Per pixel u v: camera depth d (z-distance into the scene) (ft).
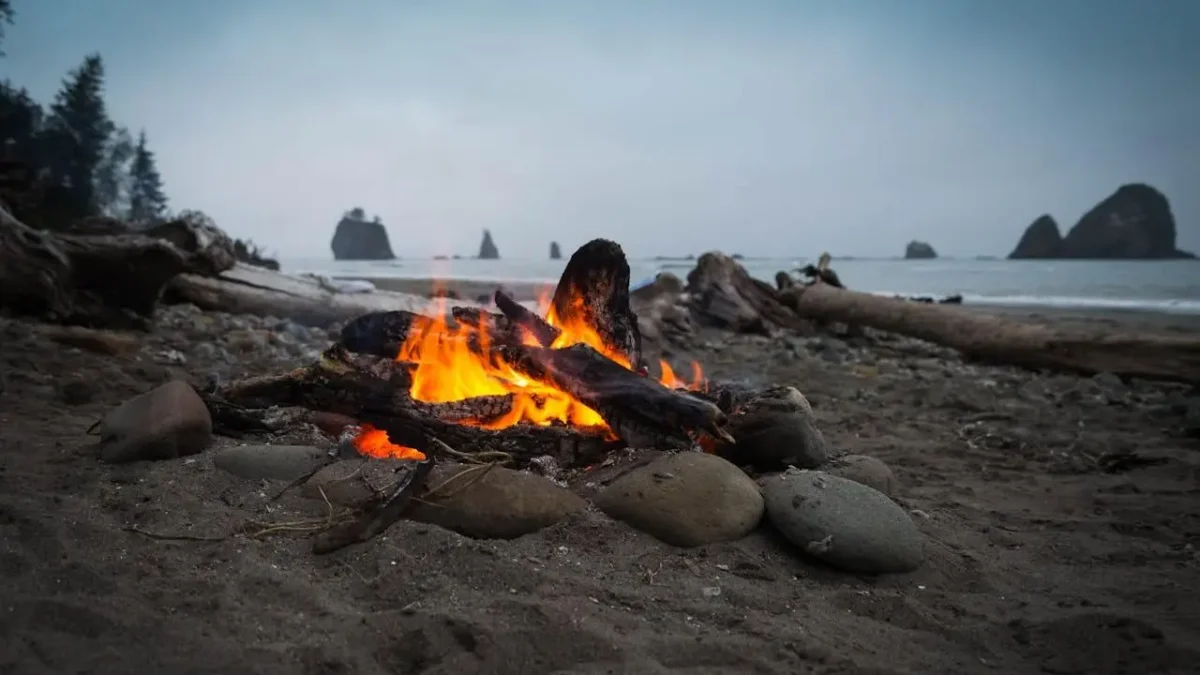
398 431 14.32
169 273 33.91
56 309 30.81
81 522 11.43
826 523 11.85
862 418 25.22
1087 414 26.86
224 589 9.81
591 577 10.85
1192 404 27.27
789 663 8.96
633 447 13.94
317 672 8.32
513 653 8.74
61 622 8.86
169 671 8.10
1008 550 13.56
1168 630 10.11
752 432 14.78
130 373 24.58
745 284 53.47
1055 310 72.08
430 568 10.71
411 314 16.15
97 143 138.51
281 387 15.55
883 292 108.27
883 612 10.63
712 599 10.48
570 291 16.44
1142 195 422.82
